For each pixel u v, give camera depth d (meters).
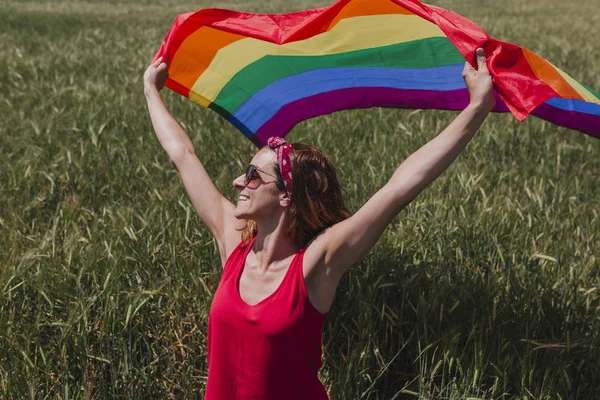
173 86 3.03
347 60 3.10
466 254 4.07
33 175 5.37
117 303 3.38
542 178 5.31
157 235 4.13
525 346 3.36
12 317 3.38
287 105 3.22
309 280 2.01
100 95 8.33
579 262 4.16
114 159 5.96
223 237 2.30
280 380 2.01
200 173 2.38
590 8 26.77
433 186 5.08
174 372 3.33
